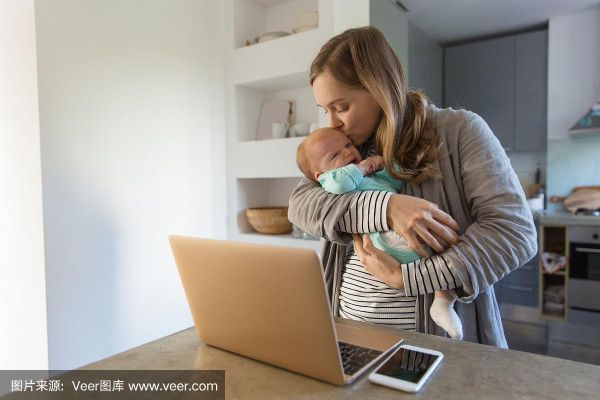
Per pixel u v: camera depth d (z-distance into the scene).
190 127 2.12
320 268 0.51
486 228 0.77
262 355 0.62
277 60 2.14
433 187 0.87
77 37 1.60
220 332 0.66
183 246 0.65
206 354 0.67
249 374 0.59
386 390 0.54
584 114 3.08
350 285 0.97
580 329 2.71
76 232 1.61
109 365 0.63
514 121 3.38
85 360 1.65
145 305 1.90
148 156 1.90
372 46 0.88
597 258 2.63
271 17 2.51
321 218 0.87
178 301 2.06
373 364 0.61
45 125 1.50
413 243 0.79
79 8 1.60
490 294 0.90
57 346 1.55
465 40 3.64
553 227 2.88
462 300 0.79
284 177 2.31
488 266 0.75
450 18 3.15
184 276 0.67
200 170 2.19
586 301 2.68
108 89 1.71
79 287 1.62
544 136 3.27
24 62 1.50
